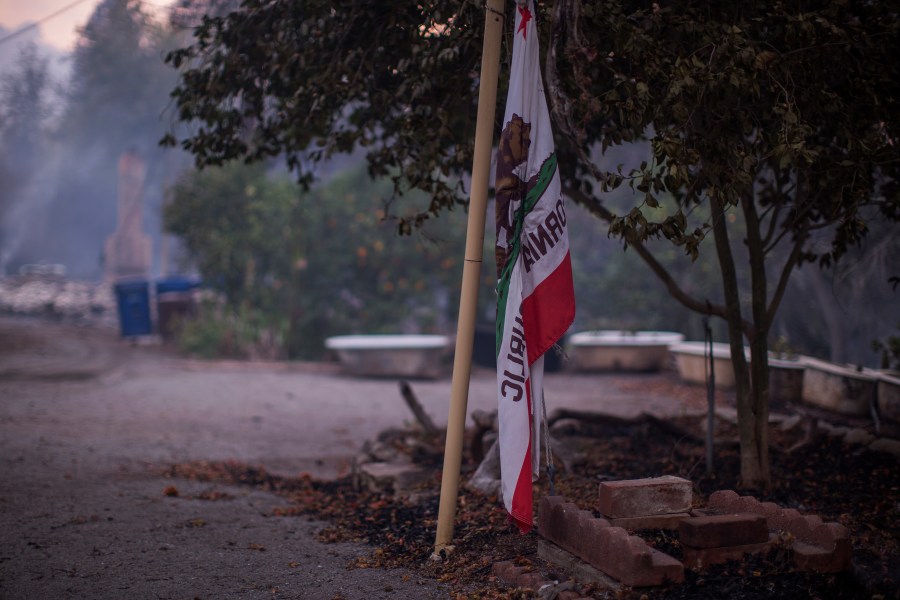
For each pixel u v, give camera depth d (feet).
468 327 15.30
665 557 12.07
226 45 19.83
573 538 13.28
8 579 14.28
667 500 13.74
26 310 81.82
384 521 18.16
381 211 58.44
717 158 14.37
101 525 17.92
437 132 17.53
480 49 16.33
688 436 23.52
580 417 24.59
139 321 65.05
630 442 23.89
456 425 15.40
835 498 17.44
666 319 56.65
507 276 14.30
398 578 14.34
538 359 14.28
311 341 58.70
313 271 59.47
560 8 14.02
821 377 30.81
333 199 59.26
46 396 38.27
